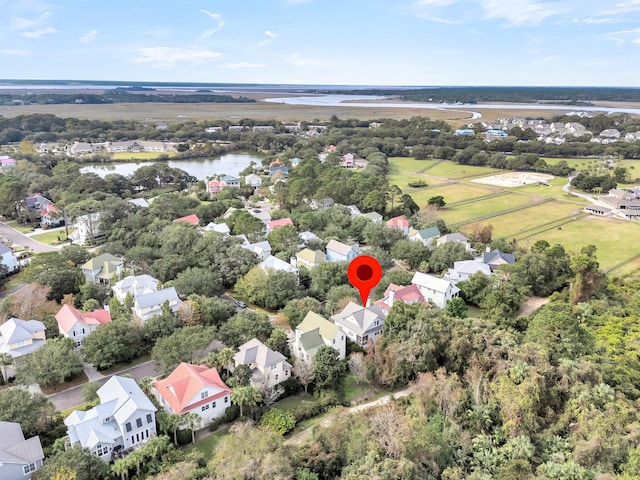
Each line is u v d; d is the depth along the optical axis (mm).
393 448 51094
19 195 153125
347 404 66500
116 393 59906
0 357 68938
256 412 64250
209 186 198750
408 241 121625
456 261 109625
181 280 94500
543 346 69000
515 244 129000
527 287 98438
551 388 60219
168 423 57500
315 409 64750
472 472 51125
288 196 168250
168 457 52812
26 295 86375
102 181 174625
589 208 172500
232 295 102688
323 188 167125
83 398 66438
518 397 57531
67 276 95500
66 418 58406
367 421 57031
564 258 109500
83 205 136000
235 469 47656
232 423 62844
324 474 51875
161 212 144375
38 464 50688
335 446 54375
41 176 181625
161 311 85000
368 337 80438
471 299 97250
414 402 63531
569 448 53188
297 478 49219
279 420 60469
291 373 71750
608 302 92688
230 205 164625
